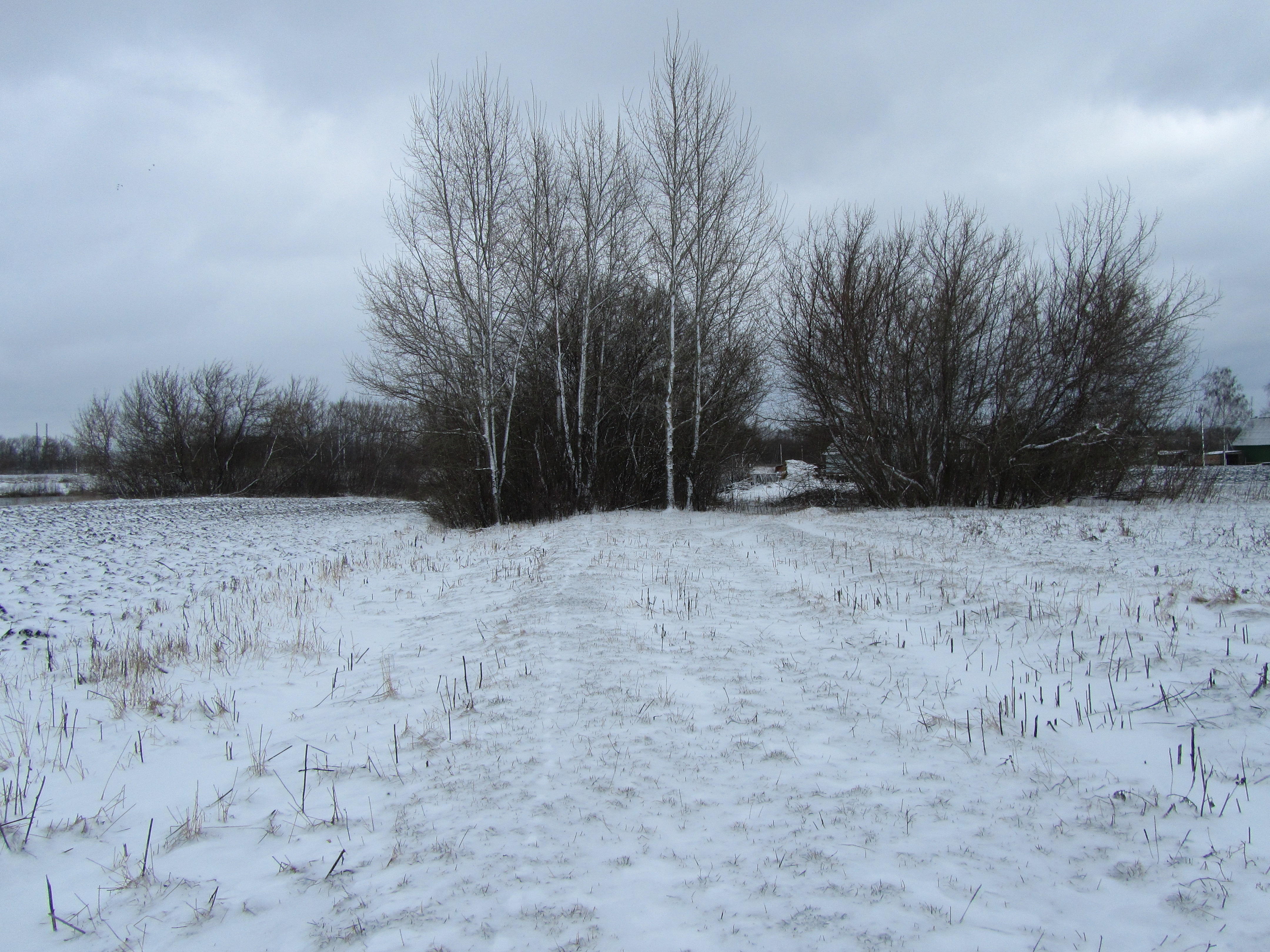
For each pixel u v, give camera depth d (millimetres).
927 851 3738
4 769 5316
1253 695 5254
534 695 6148
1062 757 4758
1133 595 8680
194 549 20250
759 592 10484
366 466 60062
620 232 25594
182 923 3393
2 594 12922
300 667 7906
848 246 23641
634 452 26203
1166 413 22578
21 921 3480
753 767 4773
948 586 9914
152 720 6367
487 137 23500
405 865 3744
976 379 23469
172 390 52969
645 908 3307
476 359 24141
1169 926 3113
